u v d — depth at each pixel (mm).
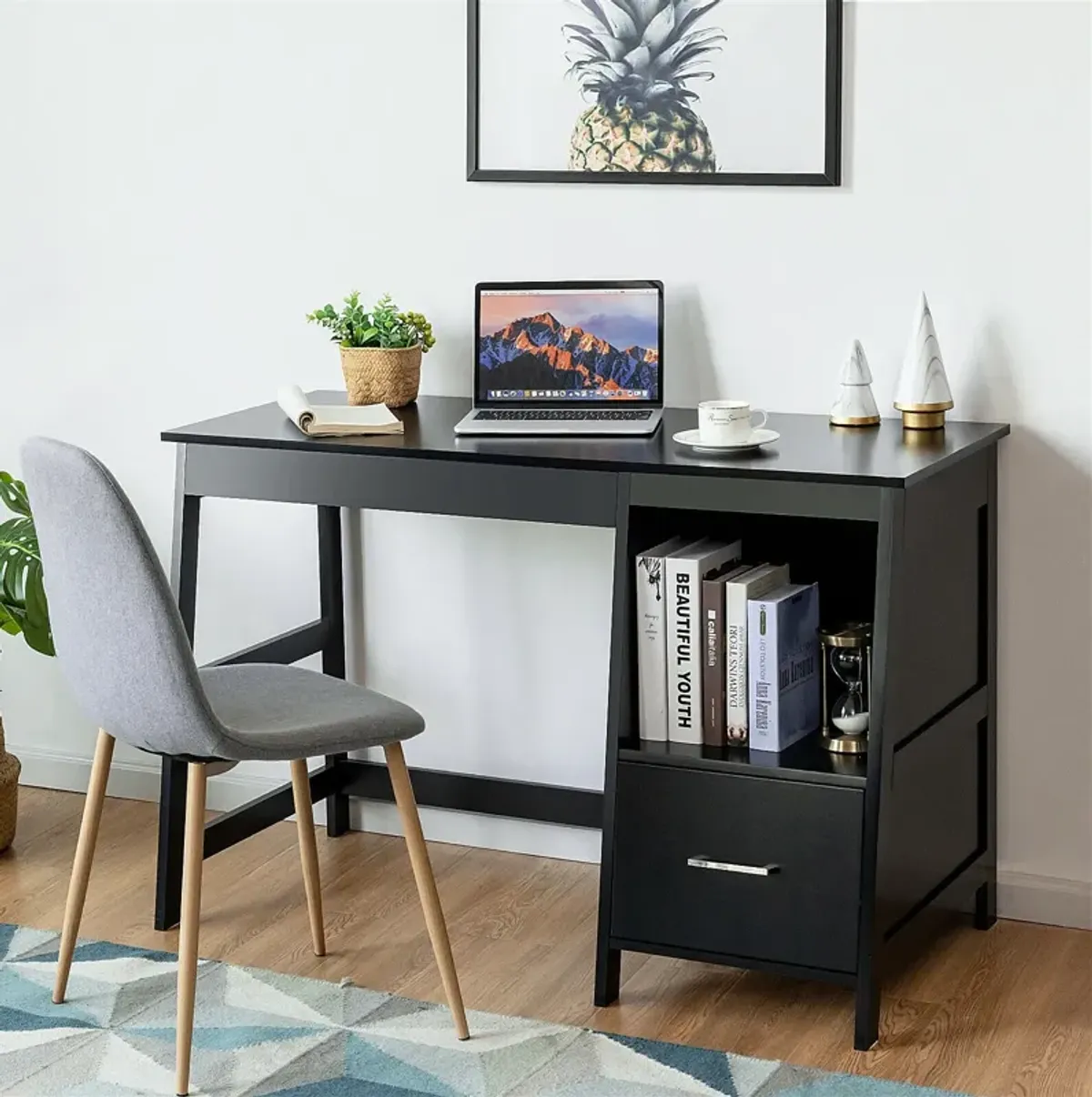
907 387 2779
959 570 2736
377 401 3057
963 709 2775
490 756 3309
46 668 3641
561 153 3047
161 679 2324
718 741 2656
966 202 2818
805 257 2934
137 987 2734
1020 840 2982
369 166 3189
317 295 3277
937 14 2785
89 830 2641
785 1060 2496
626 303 2986
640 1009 2664
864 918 2496
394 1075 2459
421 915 3016
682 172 2973
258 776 3492
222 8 3232
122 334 3438
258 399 3363
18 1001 2689
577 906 3057
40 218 3453
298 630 3246
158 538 3510
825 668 2637
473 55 3059
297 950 2875
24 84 3412
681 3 2926
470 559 3244
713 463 2547
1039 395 2832
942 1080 2438
